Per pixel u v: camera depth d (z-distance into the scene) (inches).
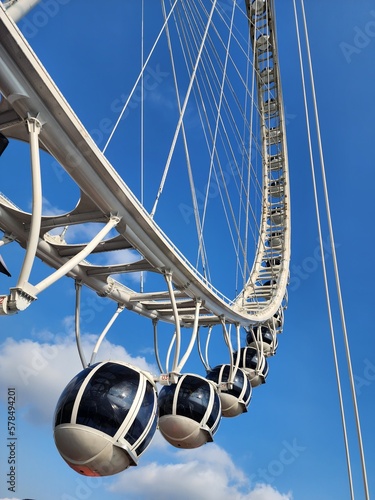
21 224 566.6
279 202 1927.9
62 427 505.7
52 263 640.4
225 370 1175.0
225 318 1064.2
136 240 589.0
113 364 551.2
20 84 369.1
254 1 1782.7
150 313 952.3
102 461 505.0
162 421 839.1
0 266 508.4
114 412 502.3
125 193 508.4
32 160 376.8
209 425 839.7
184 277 735.1
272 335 1672.0
